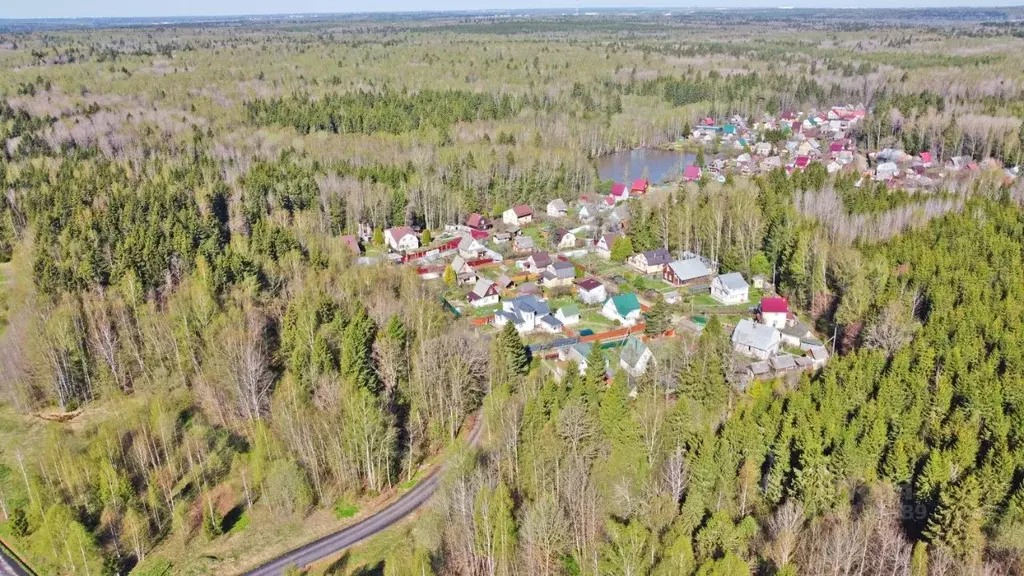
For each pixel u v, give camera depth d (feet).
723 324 347.36
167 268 351.67
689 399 248.11
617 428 225.15
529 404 230.07
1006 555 177.99
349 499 237.25
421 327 302.66
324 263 376.07
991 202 431.43
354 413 233.96
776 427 226.17
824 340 333.42
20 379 284.00
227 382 268.62
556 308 370.32
